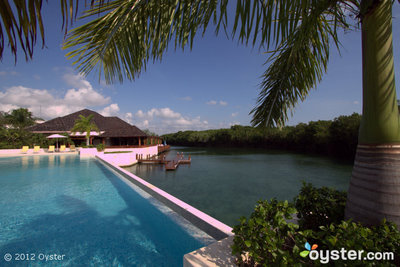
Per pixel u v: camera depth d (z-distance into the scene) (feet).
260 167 73.41
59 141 84.89
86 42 6.10
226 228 10.86
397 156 5.21
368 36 5.63
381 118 5.40
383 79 5.41
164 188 45.75
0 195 21.44
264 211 6.19
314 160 89.40
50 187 24.67
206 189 44.04
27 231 13.25
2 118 99.96
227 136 199.41
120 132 93.30
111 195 21.02
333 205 7.58
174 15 5.59
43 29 3.26
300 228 7.66
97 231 13.15
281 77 10.73
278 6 4.79
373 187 5.45
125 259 10.38
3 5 2.97
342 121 95.20
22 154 64.49
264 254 5.30
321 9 6.40
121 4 5.89
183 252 10.84
